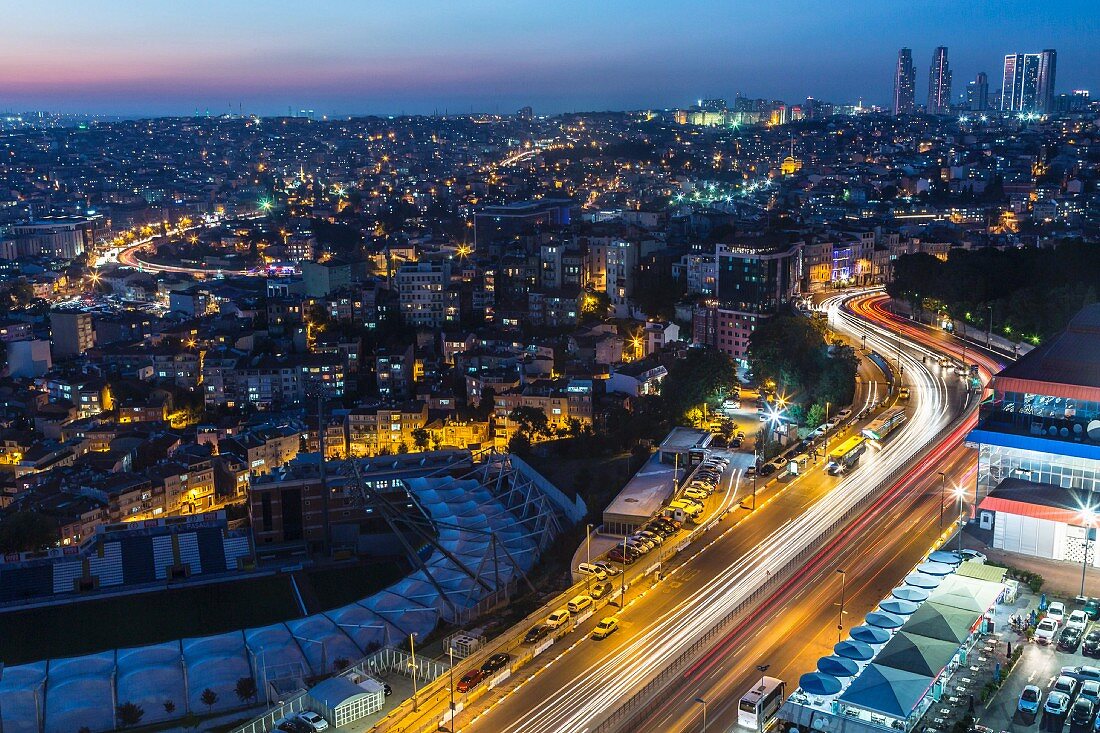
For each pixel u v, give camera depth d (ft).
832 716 577.84
